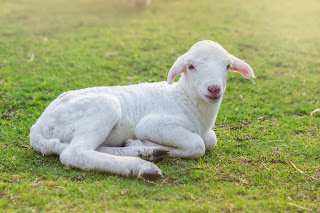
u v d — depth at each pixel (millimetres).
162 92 4871
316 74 8578
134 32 11273
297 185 3979
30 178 3990
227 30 11609
